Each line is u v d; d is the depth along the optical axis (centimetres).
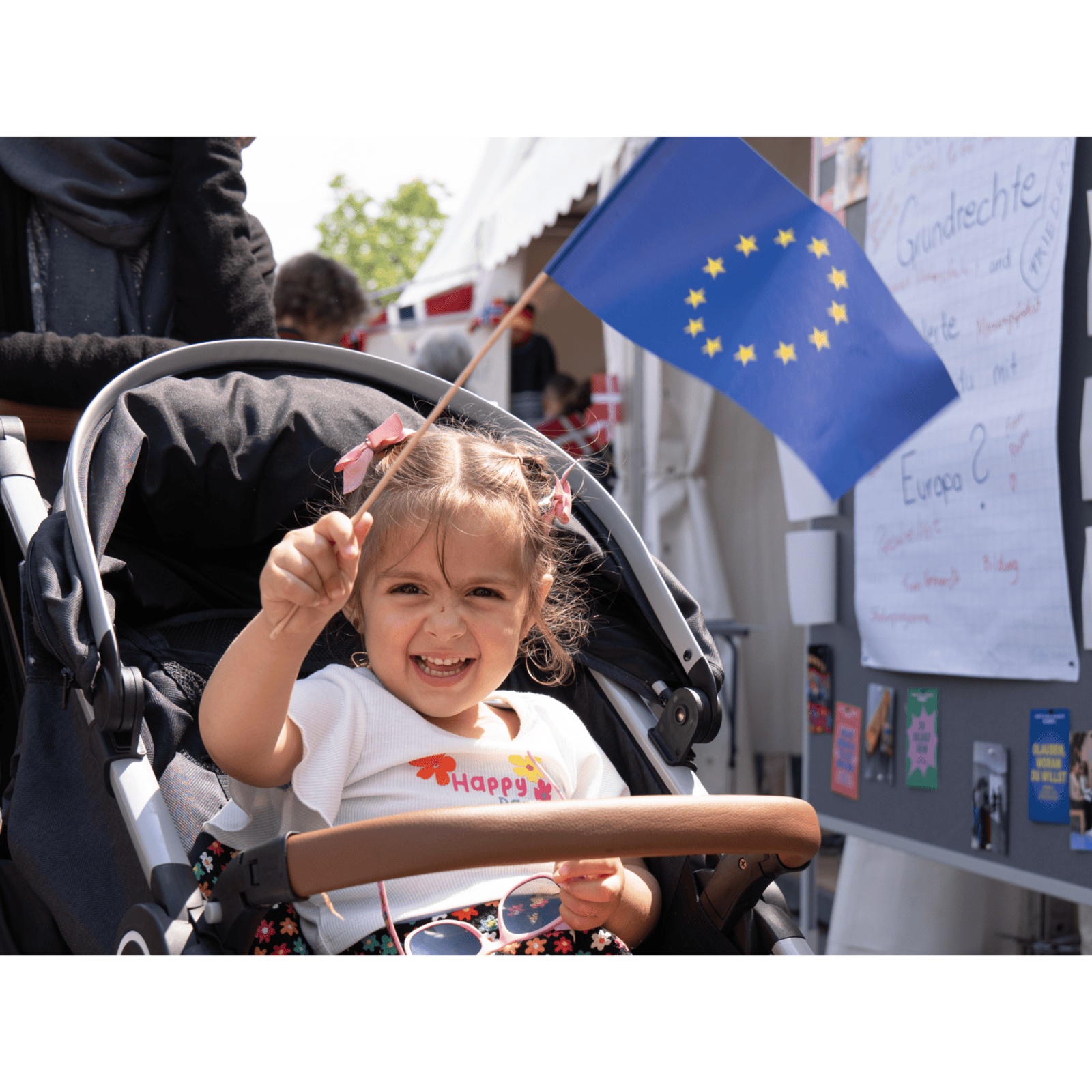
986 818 232
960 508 241
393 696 125
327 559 96
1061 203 212
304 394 148
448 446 129
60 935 132
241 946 94
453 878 116
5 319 202
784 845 93
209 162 199
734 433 476
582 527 148
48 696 132
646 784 139
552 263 106
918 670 254
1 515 187
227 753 105
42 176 197
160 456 135
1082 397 210
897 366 116
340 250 1931
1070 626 211
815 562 296
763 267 113
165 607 144
